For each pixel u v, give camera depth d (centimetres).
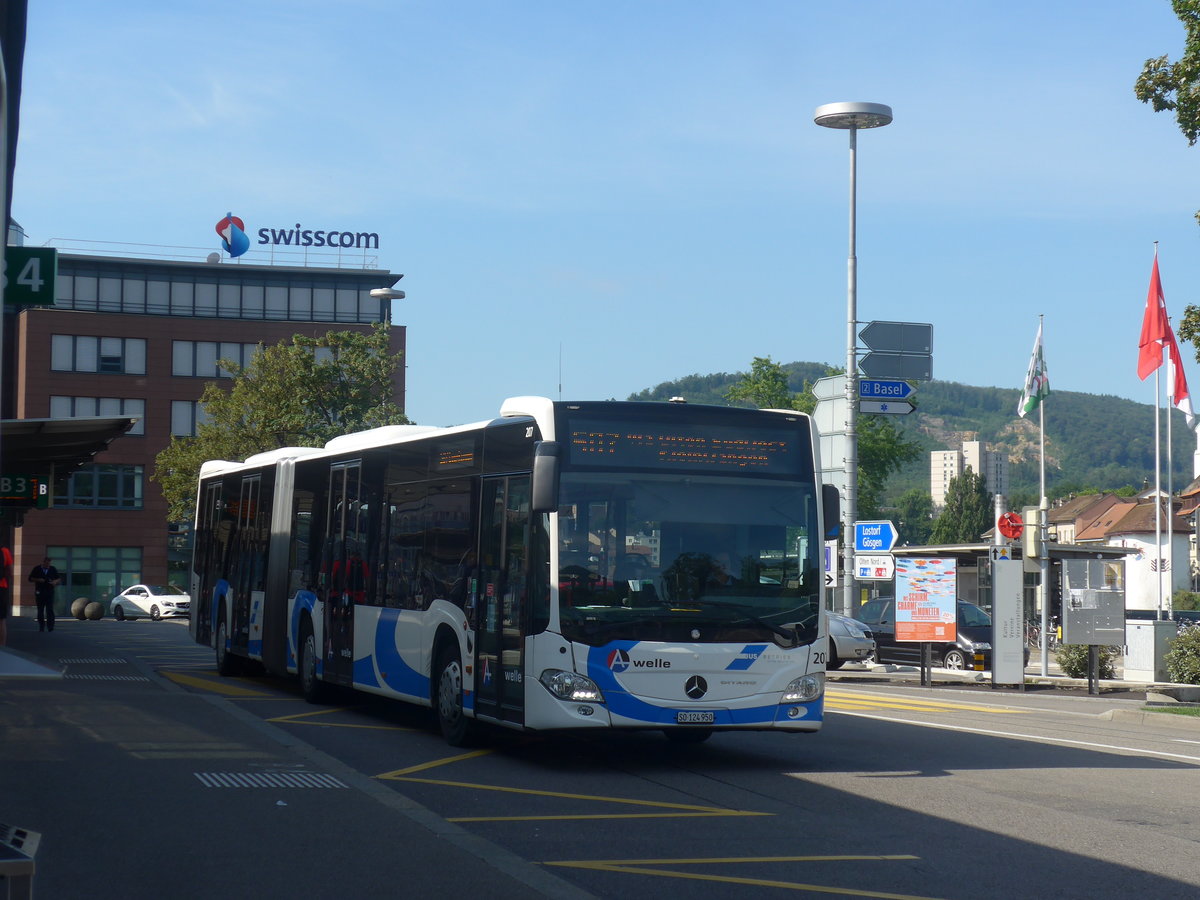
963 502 15888
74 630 4253
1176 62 2008
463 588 1330
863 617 3189
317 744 1370
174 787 1061
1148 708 1942
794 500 1247
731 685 1189
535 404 1233
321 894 711
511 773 1193
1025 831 935
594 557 1180
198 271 8088
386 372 4856
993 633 2475
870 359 3022
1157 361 3700
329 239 8331
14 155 980
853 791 1112
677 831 916
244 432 4894
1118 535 11975
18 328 7731
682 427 1230
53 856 800
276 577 1966
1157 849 877
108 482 7831
